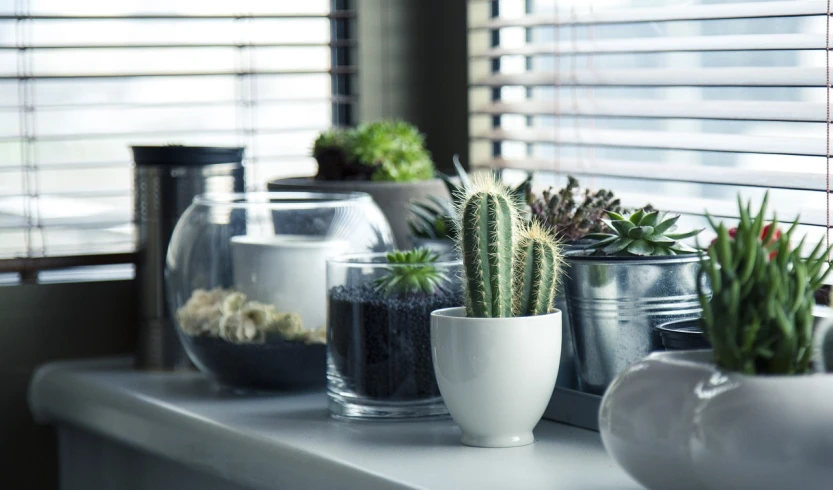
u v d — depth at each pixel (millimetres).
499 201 997
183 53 1703
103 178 1669
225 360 1263
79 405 1441
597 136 1591
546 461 983
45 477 1619
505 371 996
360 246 1298
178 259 1323
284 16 1738
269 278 1253
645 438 803
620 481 918
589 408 1097
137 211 1490
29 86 1605
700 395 780
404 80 1850
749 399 759
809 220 1284
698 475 781
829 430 747
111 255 1643
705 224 1472
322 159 1587
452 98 1825
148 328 1486
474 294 1002
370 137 1559
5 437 1582
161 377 1438
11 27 1582
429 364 1133
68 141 1638
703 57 1494
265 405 1245
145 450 1304
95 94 1652
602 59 1644
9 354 1573
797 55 1366
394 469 963
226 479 1163
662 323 1043
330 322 1161
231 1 1721
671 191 1562
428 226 1361
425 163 1591
